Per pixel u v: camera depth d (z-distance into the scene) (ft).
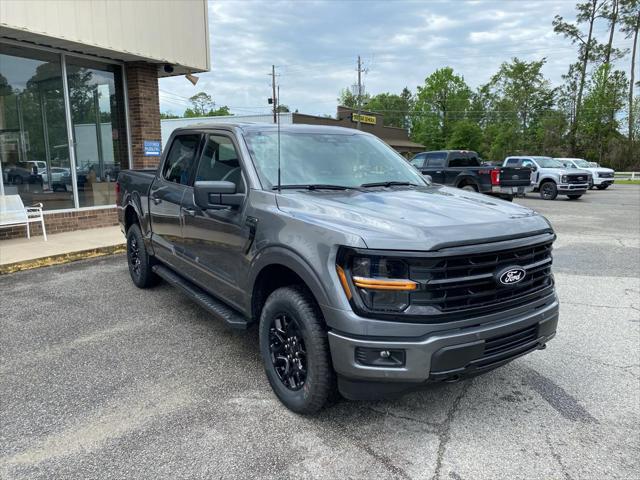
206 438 9.57
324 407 10.10
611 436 9.72
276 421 10.18
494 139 221.05
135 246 19.81
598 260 25.70
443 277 8.65
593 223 40.11
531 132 220.23
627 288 20.40
